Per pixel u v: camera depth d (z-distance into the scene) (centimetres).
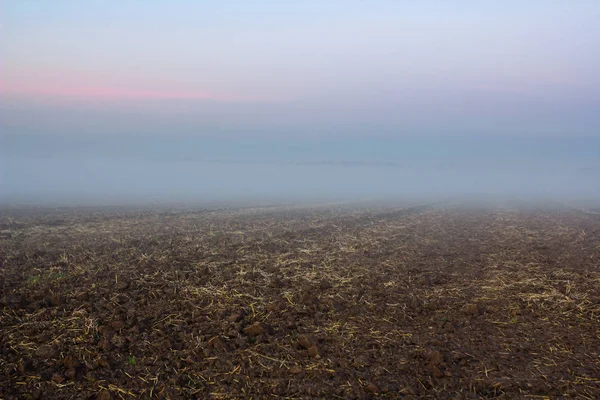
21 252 1274
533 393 551
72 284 953
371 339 709
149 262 1171
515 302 897
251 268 1138
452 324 771
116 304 837
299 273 1100
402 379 584
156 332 716
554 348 672
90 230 1742
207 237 1609
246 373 598
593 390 554
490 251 1442
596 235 1825
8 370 582
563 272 1138
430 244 1564
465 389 561
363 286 1002
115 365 610
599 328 755
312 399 540
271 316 803
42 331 707
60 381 565
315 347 652
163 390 550
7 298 835
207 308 834
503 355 650
